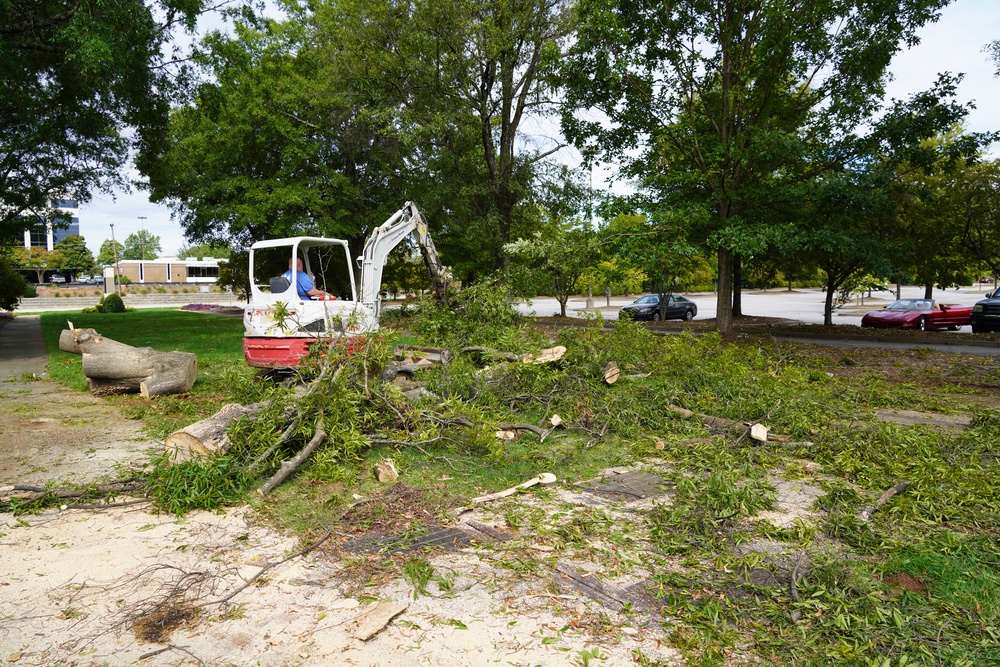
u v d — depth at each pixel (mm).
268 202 21625
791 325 22906
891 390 9906
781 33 14398
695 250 15133
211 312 40031
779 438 6812
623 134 16922
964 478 5301
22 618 3326
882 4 13969
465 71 20438
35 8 14453
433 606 3436
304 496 5199
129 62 14688
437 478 5633
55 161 19094
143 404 9188
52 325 26578
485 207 22828
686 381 8641
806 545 4168
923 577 3666
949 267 21109
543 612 3377
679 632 3156
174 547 4254
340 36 21047
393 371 8398
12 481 5594
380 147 22781
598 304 47281
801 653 2945
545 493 5242
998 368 12047
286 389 6223
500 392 8094
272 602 3502
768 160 14836
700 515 4672
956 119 14516
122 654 2998
